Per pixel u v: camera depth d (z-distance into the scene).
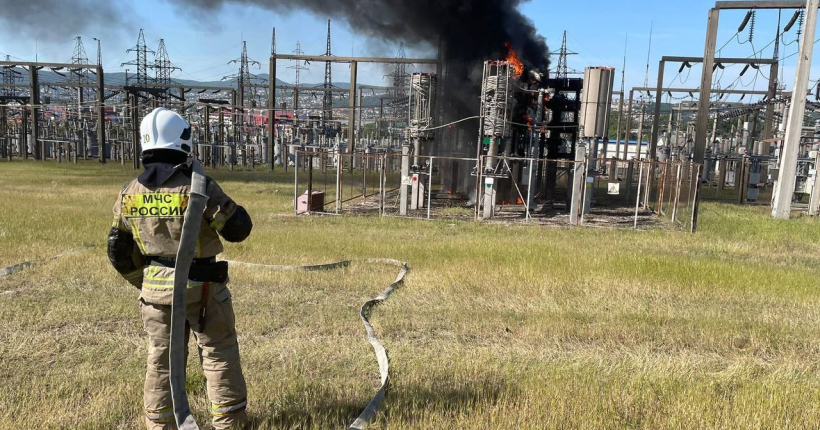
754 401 4.60
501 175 19.70
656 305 8.28
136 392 4.70
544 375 5.23
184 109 57.94
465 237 15.14
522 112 23.11
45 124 73.06
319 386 4.95
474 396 4.67
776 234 16.52
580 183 18.80
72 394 4.66
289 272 9.77
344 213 20.45
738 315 7.87
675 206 20.42
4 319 6.74
